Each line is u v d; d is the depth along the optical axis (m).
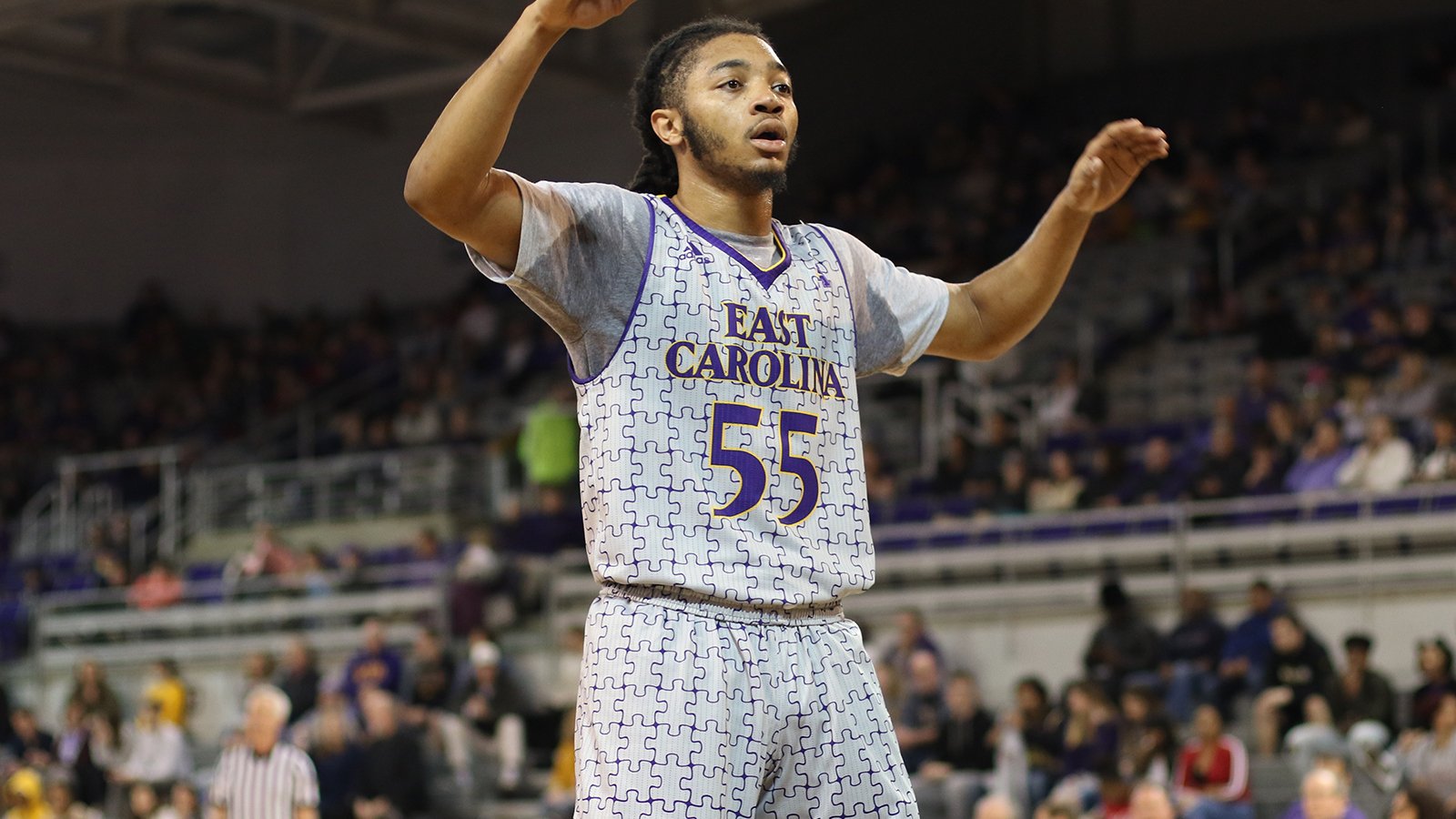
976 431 20.31
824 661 3.03
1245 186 23.42
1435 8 25.61
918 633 15.52
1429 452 15.50
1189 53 27.58
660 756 2.90
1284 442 16.42
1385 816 11.65
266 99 27.06
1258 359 19.27
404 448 23.69
